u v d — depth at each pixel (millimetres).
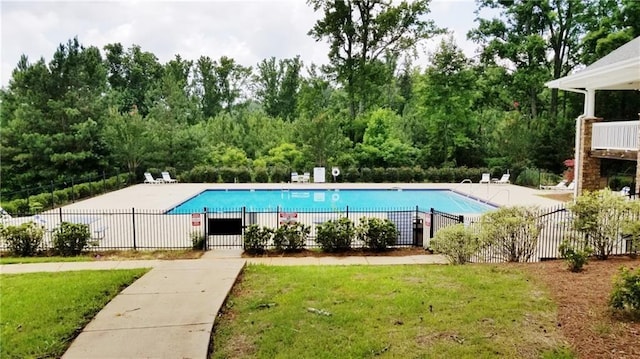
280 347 4059
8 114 26078
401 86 41344
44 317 4902
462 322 4465
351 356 3832
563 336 4039
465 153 29188
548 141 26391
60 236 9891
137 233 11898
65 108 23562
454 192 22078
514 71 30359
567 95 28719
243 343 4207
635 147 10992
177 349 4004
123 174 24391
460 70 28750
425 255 9508
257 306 5230
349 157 27125
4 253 9852
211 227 10406
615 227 7449
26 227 9938
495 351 3816
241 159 27891
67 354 3945
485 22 30469
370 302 5195
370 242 10102
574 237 7828
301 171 27203
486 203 17922
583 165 12914
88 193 19719
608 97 25109
